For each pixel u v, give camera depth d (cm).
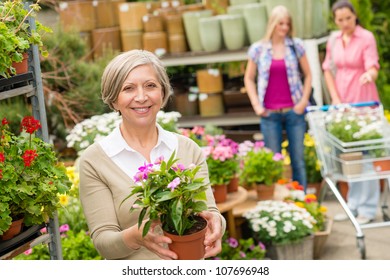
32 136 287
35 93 285
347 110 557
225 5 775
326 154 538
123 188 264
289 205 497
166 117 520
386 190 577
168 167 240
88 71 620
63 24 682
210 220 252
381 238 546
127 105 261
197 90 768
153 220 242
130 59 260
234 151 474
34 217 272
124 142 270
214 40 731
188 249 239
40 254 406
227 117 758
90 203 265
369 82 597
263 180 518
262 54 594
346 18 591
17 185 265
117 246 251
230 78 783
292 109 598
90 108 614
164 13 759
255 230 477
